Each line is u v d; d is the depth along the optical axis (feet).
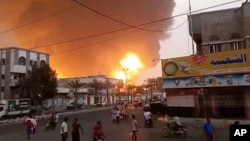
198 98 93.91
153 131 84.38
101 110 225.15
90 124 115.24
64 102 280.51
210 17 117.19
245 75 85.05
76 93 283.59
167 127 72.95
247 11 108.27
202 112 92.68
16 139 76.59
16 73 213.25
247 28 107.34
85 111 214.48
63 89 278.26
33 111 192.44
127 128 95.20
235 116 86.12
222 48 114.11
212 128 50.49
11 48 212.84
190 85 95.76
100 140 48.47
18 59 214.69
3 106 165.48
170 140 66.18
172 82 99.91
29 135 77.87
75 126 52.60
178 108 98.22
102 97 357.41
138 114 158.10
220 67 89.86
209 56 92.53
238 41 111.96
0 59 213.66
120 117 126.93
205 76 92.68
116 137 73.05
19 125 127.13
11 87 209.26
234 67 87.10
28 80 192.95
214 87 91.09
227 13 115.14
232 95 87.45
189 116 95.40
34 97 191.62
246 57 85.20
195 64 95.25
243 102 85.15
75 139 52.29
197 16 120.26
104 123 115.85
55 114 116.26
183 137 70.54
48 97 200.64
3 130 104.27
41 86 193.36
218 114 89.35
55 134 87.04
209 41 116.26
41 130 100.37
